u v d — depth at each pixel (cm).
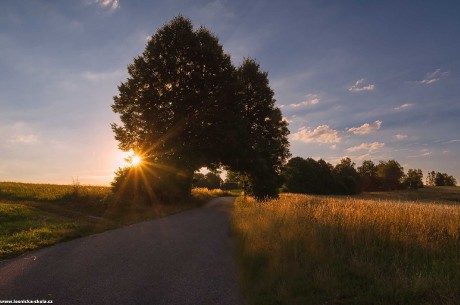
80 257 1059
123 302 701
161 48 3403
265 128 4272
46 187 3234
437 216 1278
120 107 3431
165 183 2936
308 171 9938
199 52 3353
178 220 2022
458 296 633
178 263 1005
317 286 746
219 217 2205
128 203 2428
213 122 3444
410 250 925
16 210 1872
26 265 959
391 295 675
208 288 793
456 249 938
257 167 3828
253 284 795
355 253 887
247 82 4194
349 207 1532
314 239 995
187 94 3272
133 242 1309
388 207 1586
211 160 3622
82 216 2041
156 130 3312
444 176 16888
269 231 1199
